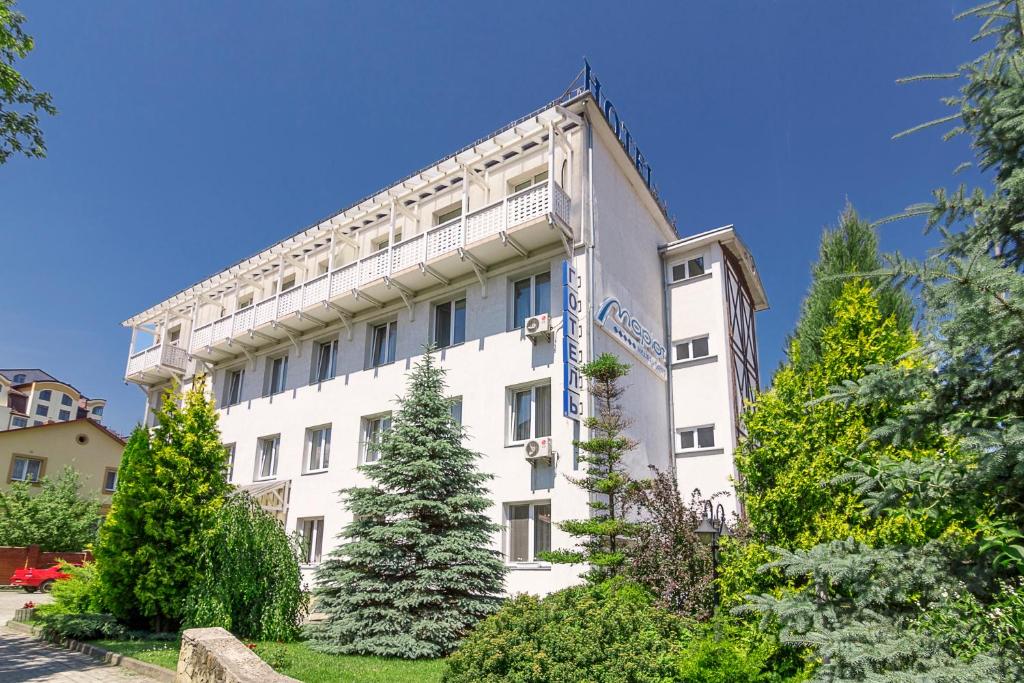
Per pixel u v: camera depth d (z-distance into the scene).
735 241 17.05
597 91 15.37
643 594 8.15
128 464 11.55
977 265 4.13
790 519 6.51
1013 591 4.24
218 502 11.29
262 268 20.94
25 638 11.10
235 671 6.36
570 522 9.90
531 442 12.79
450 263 15.02
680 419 16.39
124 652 9.27
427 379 11.33
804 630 5.05
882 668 4.40
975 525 4.71
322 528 16.84
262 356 20.23
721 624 6.50
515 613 6.82
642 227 17.09
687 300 17.33
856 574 4.80
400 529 9.65
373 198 17.41
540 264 14.40
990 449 4.14
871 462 5.60
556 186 13.68
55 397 67.69
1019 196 4.61
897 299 10.98
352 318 17.77
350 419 16.95
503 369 14.13
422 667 8.20
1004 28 5.06
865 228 15.23
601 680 5.89
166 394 12.08
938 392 4.77
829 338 7.08
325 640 9.65
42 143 10.23
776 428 7.01
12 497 25.84
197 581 10.70
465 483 10.80
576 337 12.95
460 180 16.75
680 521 9.05
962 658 4.19
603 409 10.95
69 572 13.18
